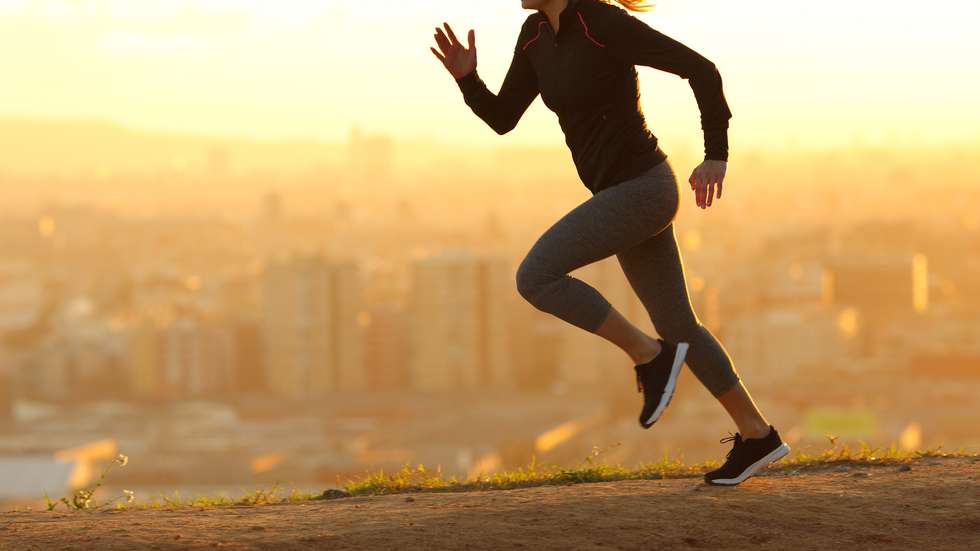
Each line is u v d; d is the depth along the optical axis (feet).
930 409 604.08
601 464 25.00
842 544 16.72
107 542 15.78
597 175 18.06
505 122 19.51
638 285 18.84
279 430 636.07
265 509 19.45
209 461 532.32
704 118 17.58
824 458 24.26
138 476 502.79
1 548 15.55
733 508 18.06
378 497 20.97
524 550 15.90
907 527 17.47
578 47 17.52
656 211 17.84
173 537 16.11
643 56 17.37
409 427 638.53
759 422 19.57
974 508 18.28
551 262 17.78
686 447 490.08
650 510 17.93
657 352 18.21
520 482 24.03
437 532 16.56
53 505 22.24
